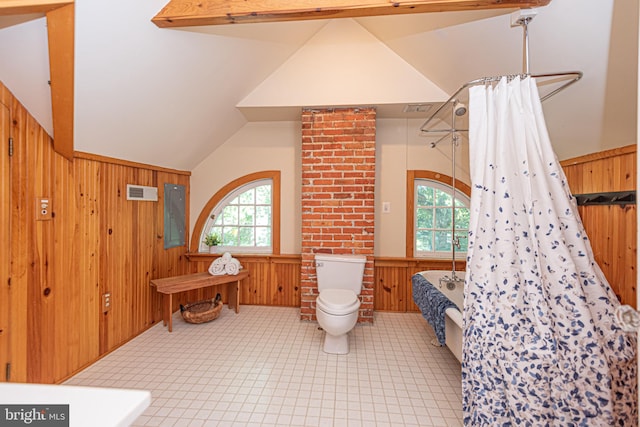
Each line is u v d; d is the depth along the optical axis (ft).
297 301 11.09
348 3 5.31
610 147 5.43
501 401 4.32
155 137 8.23
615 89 4.60
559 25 4.52
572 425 3.90
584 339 4.01
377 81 8.83
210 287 11.35
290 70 9.09
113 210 7.78
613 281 5.41
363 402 5.82
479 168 4.91
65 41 4.55
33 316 5.70
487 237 4.78
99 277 7.31
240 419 5.32
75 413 2.28
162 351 7.70
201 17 5.40
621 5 3.73
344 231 9.52
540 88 5.62
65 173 6.37
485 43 5.87
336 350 7.68
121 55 5.42
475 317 4.72
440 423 5.29
